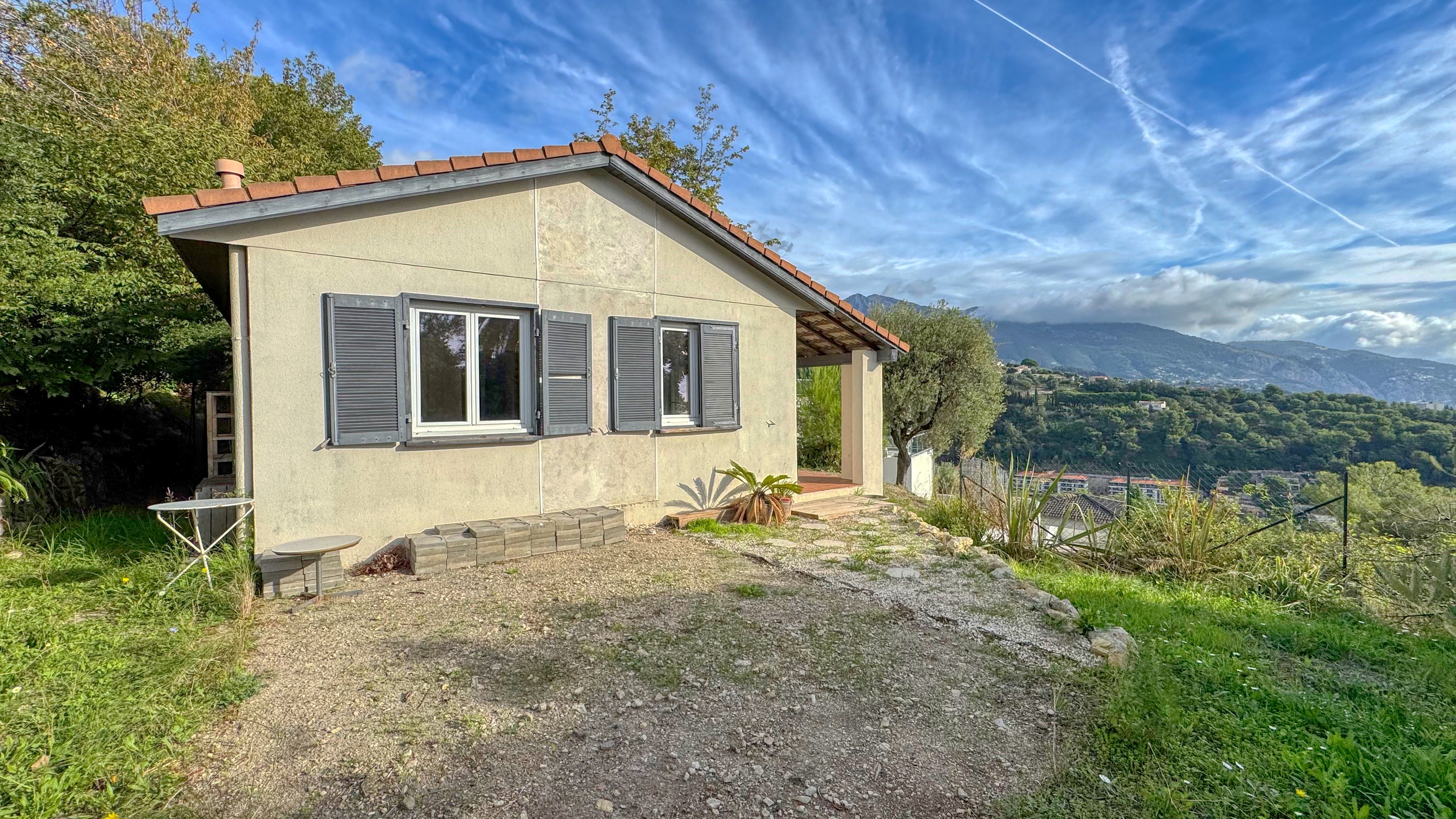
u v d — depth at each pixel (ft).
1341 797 8.73
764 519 27.45
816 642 14.25
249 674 11.78
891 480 60.18
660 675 12.23
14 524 20.74
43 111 30.35
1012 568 22.08
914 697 11.72
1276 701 12.26
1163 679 12.35
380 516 19.56
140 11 46.19
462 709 10.69
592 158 23.24
